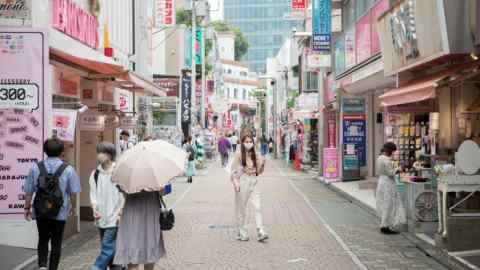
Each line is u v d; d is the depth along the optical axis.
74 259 10.68
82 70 13.84
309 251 11.34
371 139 27.56
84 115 14.58
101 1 19.33
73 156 14.06
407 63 14.08
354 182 26.86
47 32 11.29
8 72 11.27
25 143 11.27
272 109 77.00
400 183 13.99
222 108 74.50
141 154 7.55
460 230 10.94
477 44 10.90
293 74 55.38
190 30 49.97
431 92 11.66
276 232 13.66
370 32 21.50
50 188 8.67
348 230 13.94
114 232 8.77
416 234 12.86
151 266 7.88
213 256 10.87
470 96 13.41
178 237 12.98
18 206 11.28
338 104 28.80
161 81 38.03
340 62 28.28
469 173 11.22
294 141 46.69
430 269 9.82
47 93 11.30
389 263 10.27
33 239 11.35
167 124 38.72
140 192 7.72
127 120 19.69
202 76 51.12
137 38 27.02
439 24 11.56
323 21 29.03
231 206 18.97
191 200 20.78
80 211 15.48
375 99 27.05
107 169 8.87
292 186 27.08
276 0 166.75
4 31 11.26
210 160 53.38
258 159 12.62
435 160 14.01
